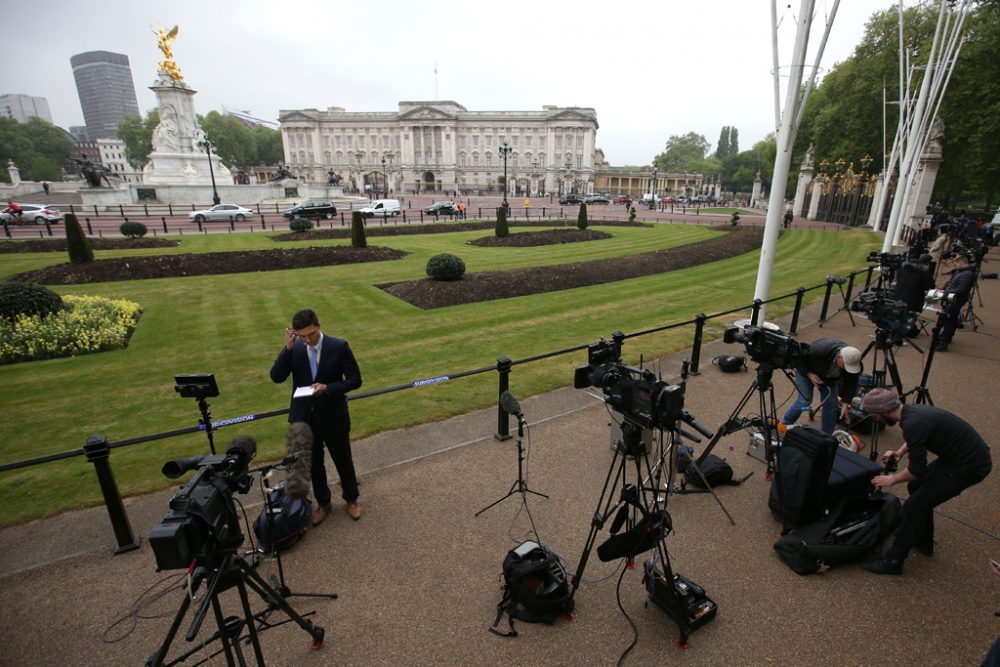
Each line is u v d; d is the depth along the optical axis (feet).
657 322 44.06
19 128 378.53
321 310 47.65
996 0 108.47
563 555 15.49
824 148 176.76
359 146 441.68
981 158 106.83
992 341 37.45
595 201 283.38
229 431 24.75
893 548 14.52
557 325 43.19
